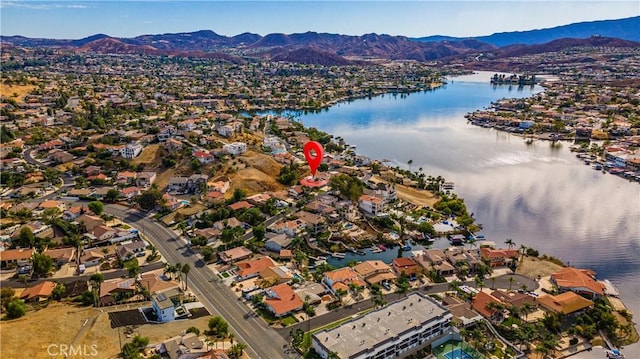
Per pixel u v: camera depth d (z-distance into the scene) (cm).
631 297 16988
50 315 14162
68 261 18562
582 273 17762
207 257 19050
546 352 13250
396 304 14738
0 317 14012
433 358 13225
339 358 12119
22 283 17025
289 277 17562
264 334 14112
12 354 11738
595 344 14000
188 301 15800
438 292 16912
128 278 17238
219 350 12900
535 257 19850
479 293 16075
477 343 13738
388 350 13000
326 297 16438
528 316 15212
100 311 14888
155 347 12888
